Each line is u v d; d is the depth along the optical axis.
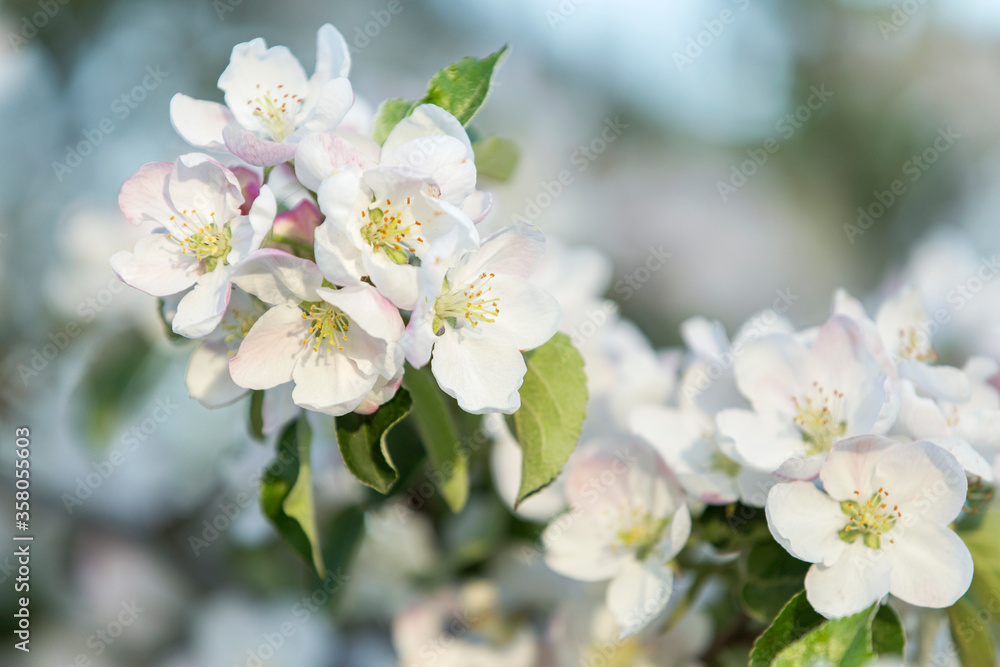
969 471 0.42
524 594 0.52
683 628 0.48
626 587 0.46
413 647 0.51
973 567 0.42
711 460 0.46
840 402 0.44
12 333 0.64
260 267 0.41
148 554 0.59
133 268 0.42
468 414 0.49
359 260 0.41
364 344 0.42
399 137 0.42
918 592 0.42
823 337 0.44
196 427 0.58
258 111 0.44
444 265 0.40
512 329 0.42
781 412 0.44
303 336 0.42
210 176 0.42
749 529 0.45
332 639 0.56
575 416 0.44
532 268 0.43
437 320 0.42
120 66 0.82
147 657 0.59
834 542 0.42
